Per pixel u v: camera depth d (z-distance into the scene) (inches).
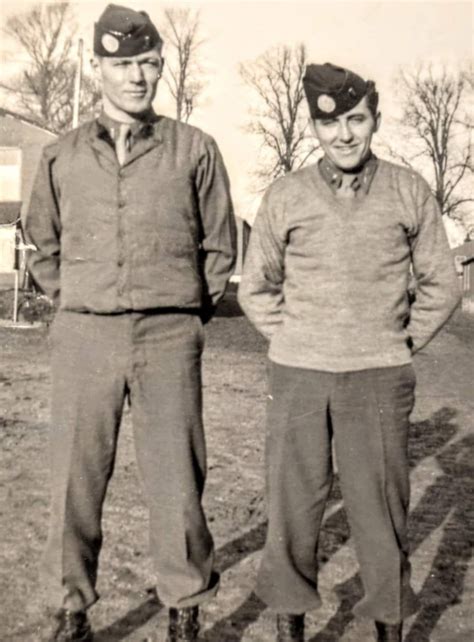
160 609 154.8
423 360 687.1
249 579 171.6
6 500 225.1
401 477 128.6
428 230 128.6
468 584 172.6
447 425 373.4
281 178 132.2
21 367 537.3
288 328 129.8
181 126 135.9
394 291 127.0
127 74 128.5
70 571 132.1
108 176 130.6
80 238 132.0
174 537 131.0
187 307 133.0
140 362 130.5
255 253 133.3
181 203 132.6
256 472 266.8
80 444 131.0
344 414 126.0
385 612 128.3
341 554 188.5
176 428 131.4
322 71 123.6
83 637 134.0
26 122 1209.4
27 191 1213.1
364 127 124.8
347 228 125.3
